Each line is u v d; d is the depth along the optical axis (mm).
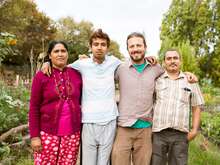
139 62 4742
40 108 4523
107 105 4586
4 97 6887
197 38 36438
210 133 10195
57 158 4527
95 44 4574
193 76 4734
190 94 4703
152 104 4773
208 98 19000
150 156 4773
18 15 32562
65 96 4480
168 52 4715
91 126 4555
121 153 4695
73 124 4484
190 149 7602
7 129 7348
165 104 4648
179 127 4637
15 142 7238
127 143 4727
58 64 4496
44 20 36000
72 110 4480
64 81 4516
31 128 4473
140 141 4762
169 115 4625
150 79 4730
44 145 4473
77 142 4570
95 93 4582
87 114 4555
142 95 4680
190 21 36938
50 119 4445
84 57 4805
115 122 4672
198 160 6836
